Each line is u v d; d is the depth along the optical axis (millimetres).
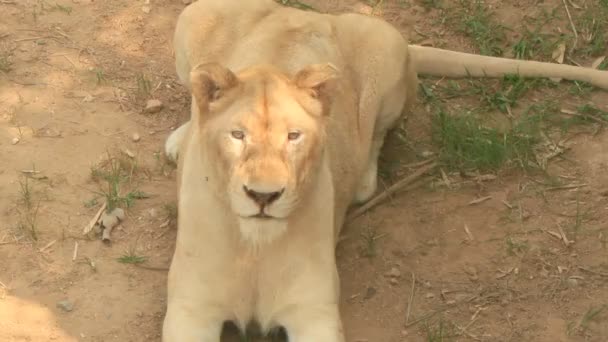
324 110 8016
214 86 7906
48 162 10672
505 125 11719
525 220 10414
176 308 8484
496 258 9977
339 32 10352
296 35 9781
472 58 12242
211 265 8391
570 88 12227
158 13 13055
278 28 9906
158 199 10375
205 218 8273
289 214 7832
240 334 8992
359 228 10297
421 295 9562
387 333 9133
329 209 8555
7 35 12391
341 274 9750
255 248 8273
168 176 10695
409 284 9672
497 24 13203
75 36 12531
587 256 10008
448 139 11289
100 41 12516
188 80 10852
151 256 9727
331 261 8625
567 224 10352
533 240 10180
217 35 10305
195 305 8492
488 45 12922
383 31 10516
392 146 11469
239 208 7695
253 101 7730
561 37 12969
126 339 8852
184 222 8430
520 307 9477
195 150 8359
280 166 7547
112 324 8977
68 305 9102
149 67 12242
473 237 10211
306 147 7781
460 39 13078
